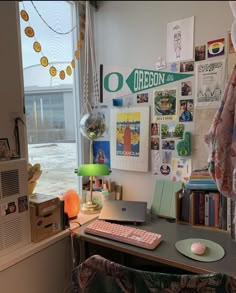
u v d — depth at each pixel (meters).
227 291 0.80
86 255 1.61
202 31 1.57
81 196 1.91
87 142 2.01
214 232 1.42
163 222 1.58
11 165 1.24
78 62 1.89
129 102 1.86
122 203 1.66
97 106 2.00
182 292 0.81
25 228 1.32
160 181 1.74
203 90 1.58
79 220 1.62
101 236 1.37
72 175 1.92
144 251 1.22
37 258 1.34
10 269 1.21
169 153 1.72
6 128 1.39
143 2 1.78
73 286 0.93
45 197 1.46
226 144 1.19
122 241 1.31
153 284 0.83
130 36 1.84
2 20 1.38
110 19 1.92
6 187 1.23
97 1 1.97
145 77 1.79
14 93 1.44
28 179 1.41
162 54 1.72
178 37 1.65
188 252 1.19
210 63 1.55
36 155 1.66
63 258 1.49
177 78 1.67
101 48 1.97
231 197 1.22
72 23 1.86
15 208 1.27
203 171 1.55
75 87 1.91
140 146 1.83
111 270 0.86
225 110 1.18
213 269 1.06
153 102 1.77
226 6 1.49
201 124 1.60
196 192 1.50
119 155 1.92
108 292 0.89
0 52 1.36
